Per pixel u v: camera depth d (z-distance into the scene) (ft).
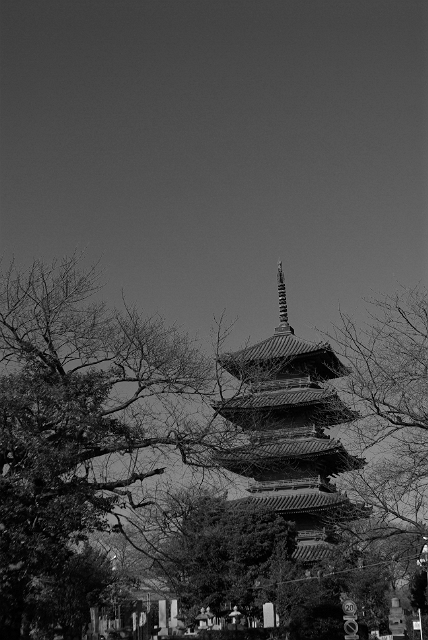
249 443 96.37
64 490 76.28
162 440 87.81
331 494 201.16
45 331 88.69
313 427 202.08
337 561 171.94
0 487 74.08
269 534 178.70
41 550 72.95
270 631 148.97
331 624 172.55
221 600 167.12
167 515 87.71
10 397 75.10
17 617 76.89
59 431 78.89
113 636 139.74
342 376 86.79
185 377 92.12
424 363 79.20
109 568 161.38
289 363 209.15
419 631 197.77
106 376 85.20
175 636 118.52
